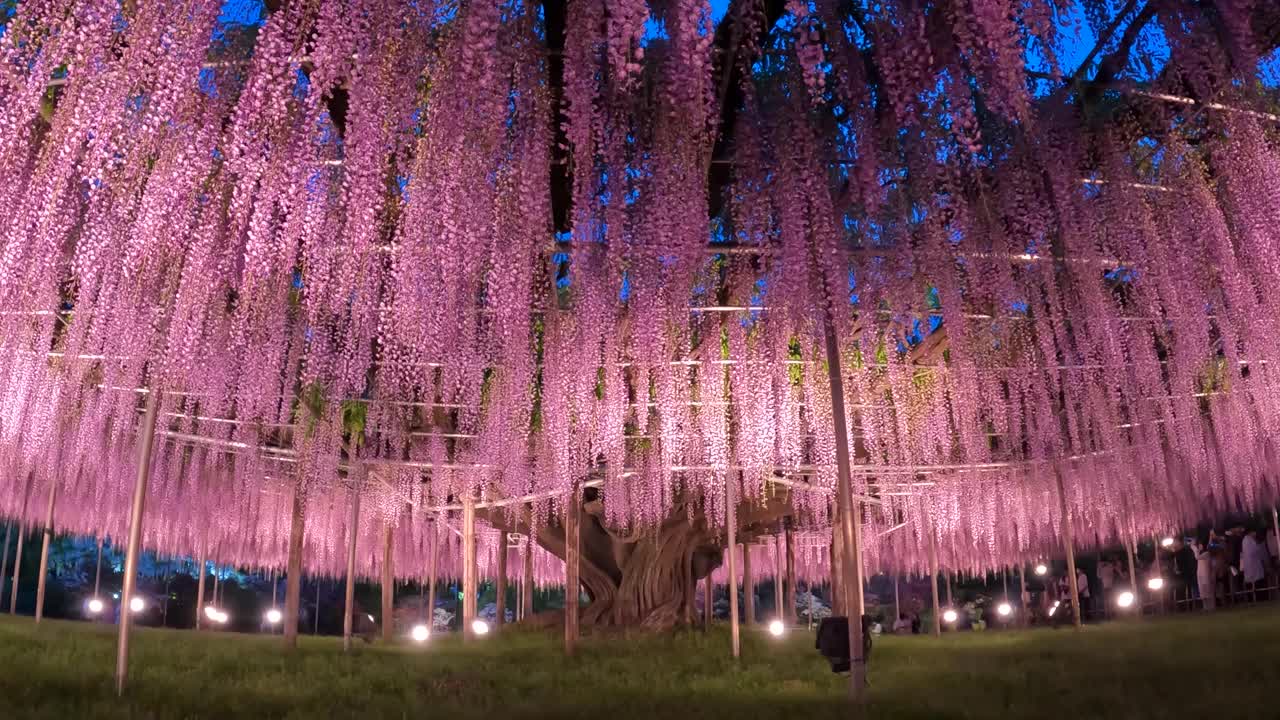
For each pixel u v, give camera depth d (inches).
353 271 309.3
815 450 637.9
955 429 641.0
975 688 335.0
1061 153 289.7
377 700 314.7
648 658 526.3
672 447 578.9
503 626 864.3
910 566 1278.3
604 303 328.8
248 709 286.4
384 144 233.8
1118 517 938.7
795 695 338.3
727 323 421.4
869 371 531.2
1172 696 275.0
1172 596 935.7
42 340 448.1
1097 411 636.1
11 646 439.5
